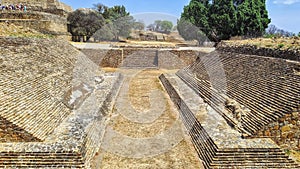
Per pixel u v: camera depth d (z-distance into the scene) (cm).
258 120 1203
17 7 3525
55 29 3244
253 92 1521
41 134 1073
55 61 1848
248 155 1034
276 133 1146
